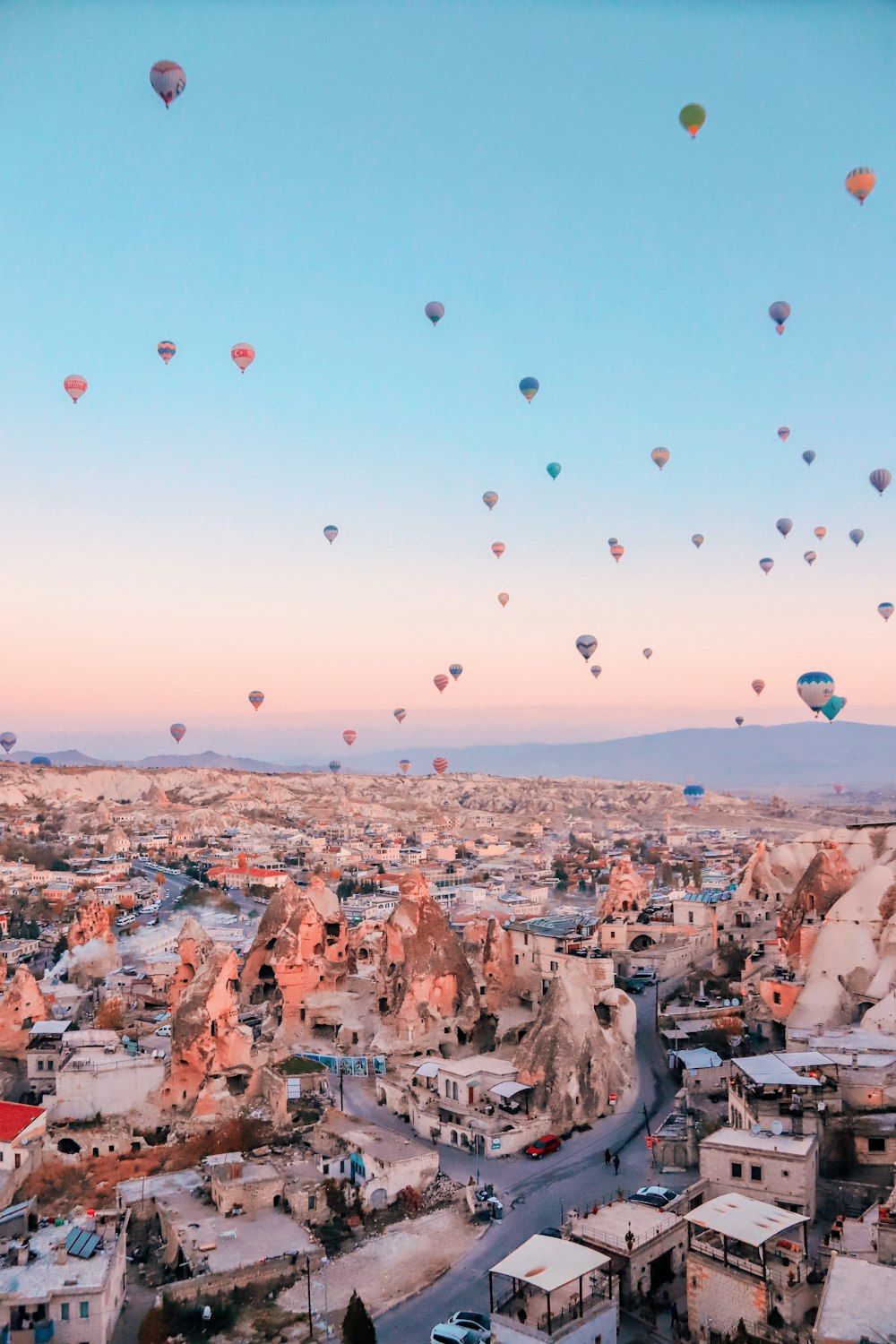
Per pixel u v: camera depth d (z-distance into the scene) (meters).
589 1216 75.81
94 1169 95.00
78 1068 107.12
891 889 123.12
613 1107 106.75
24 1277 71.12
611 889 182.25
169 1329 69.56
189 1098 108.31
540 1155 96.38
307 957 139.50
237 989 146.88
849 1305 55.06
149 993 156.88
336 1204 87.06
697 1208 67.69
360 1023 130.50
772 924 162.75
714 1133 80.81
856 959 115.88
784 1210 67.06
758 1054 111.69
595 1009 115.75
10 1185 88.31
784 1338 60.03
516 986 132.88
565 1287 67.44
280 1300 73.38
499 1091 104.19
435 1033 124.75
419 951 128.25
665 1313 68.69
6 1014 130.00
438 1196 88.88
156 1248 83.06
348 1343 65.06
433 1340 65.88
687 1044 118.75
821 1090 85.19
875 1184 77.00
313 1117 106.56
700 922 162.75
